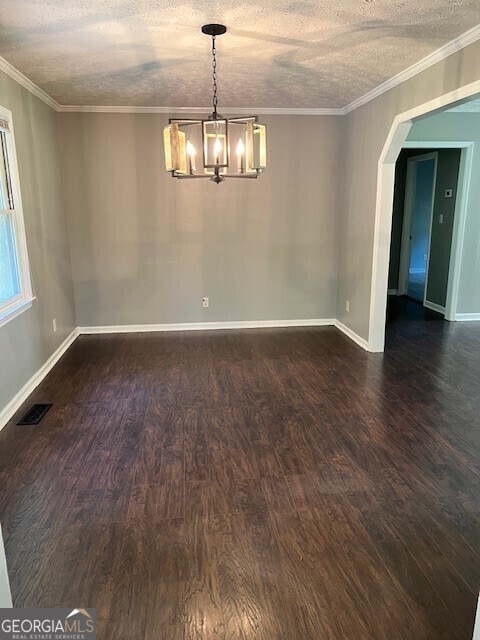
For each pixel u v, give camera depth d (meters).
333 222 5.67
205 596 1.83
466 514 2.31
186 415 3.43
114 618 1.74
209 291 5.70
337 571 1.95
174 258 5.55
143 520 2.28
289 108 5.24
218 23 2.75
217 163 2.84
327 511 2.34
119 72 3.73
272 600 1.81
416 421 3.32
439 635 1.67
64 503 2.41
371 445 2.99
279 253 5.69
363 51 3.26
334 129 5.43
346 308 5.53
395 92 4.04
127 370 4.36
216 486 2.55
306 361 4.59
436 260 6.72
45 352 4.29
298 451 2.92
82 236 5.37
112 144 5.18
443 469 2.71
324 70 3.72
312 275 5.80
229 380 4.10
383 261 4.65
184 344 5.16
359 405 3.58
